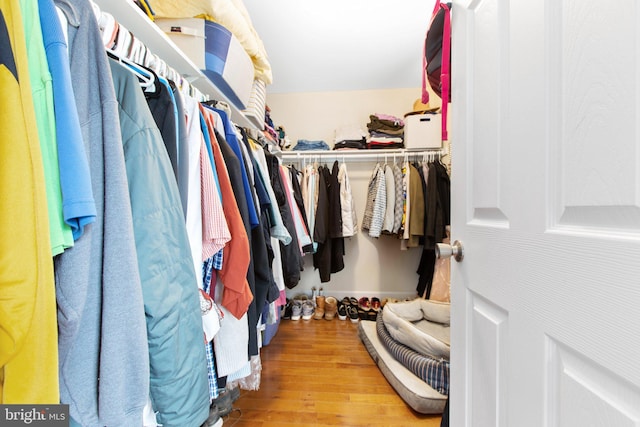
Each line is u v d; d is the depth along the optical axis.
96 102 0.45
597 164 0.33
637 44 0.29
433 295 2.16
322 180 2.25
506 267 0.49
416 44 1.96
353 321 2.31
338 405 1.28
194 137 0.70
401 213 2.18
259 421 1.18
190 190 0.68
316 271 2.72
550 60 0.40
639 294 0.28
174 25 0.99
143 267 0.48
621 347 0.30
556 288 0.38
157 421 0.53
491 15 0.54
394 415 1.22
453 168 0.71
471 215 0.62
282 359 1.69
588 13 0.34
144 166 0.51
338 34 1.85
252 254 0.89
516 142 0.47
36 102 0.38
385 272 2.67
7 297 0.33
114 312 0.42
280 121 2.76
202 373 0.56
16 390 0.36
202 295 0.67
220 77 1.07
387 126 2.43
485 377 0.55
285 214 1.33
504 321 0.50
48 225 0.36
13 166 0.34
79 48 0.45
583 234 0.34
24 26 0.38
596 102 0.33
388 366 1.47
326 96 2.72
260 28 1.78
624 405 0.29
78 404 0.40
